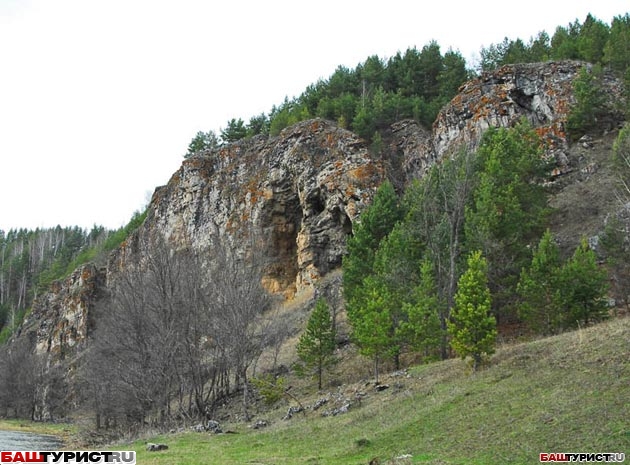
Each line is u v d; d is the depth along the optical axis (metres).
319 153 59.69
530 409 15.77
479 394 18.62
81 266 87.44
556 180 46.09
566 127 49.41
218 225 67.62
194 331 36.28
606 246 32.47
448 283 33.84
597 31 63.53
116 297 41.50
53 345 80.25
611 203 39.62
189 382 38.53
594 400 14.95
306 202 58.41
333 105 69.62
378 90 68.88
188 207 72.56
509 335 30.81
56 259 120.69
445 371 24.53
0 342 91.50
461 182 35.78
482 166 39.53
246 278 35.78
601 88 52.62
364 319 31.09
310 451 18.14
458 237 35.72
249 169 68.31
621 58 54.75
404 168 58.47
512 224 32.56
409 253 36.53
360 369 36.00
